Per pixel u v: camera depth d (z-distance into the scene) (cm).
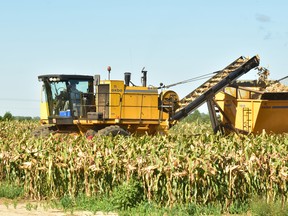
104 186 1503
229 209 1367
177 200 1389
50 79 2394
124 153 1533
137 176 1459
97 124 2341
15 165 1647
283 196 1391
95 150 1545
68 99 2384
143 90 2419
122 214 1302
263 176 1407
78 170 1512
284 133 2264
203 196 1382
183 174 1363
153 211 1336
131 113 2389
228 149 1523
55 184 1557
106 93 2356
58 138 1816
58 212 1353
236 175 1378
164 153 1452
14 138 1988
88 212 1354
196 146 1500
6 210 1377
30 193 1584
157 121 2439
